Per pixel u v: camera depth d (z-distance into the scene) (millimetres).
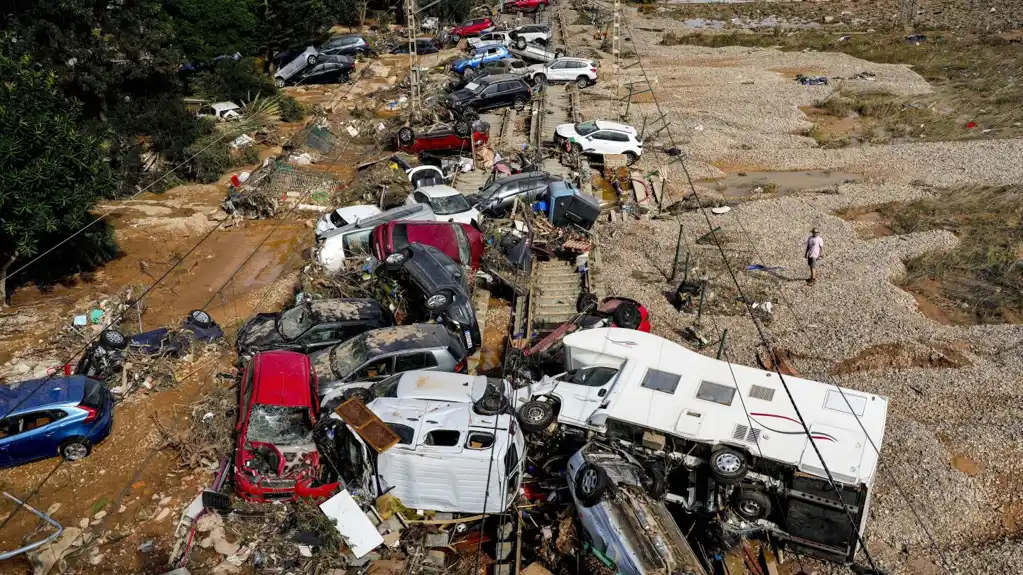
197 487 12570
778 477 11594
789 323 18984
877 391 16219
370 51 45125
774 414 12102
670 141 34125
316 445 12438
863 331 18516
